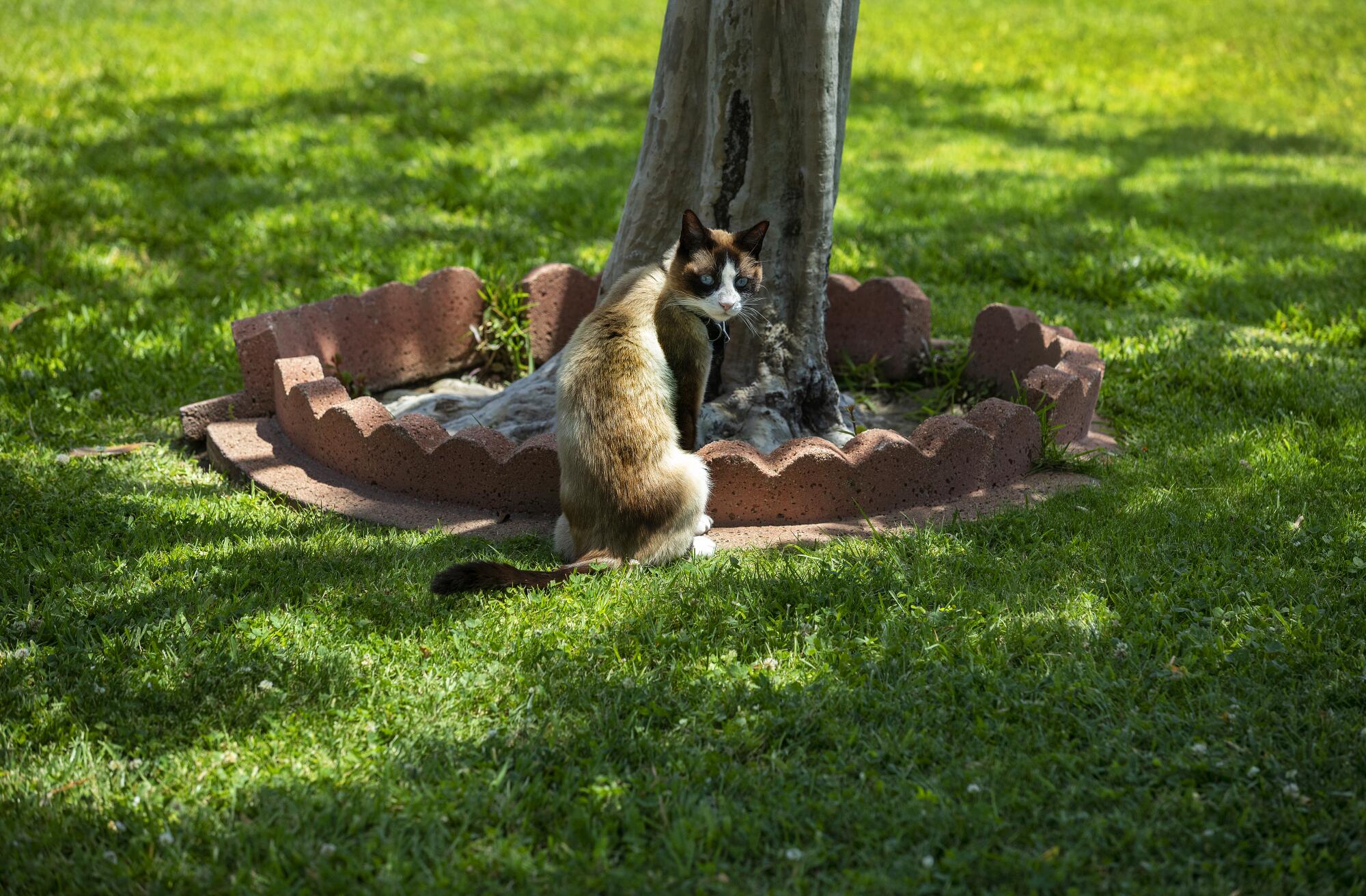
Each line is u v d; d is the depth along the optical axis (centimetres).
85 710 342
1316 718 331
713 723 338
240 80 1415
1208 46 1888
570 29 1836
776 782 310
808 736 329
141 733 331
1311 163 1262
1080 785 305
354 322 630
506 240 910
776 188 528
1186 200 1087
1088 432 590
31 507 488
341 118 1291
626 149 1207
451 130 1240
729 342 550
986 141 1335
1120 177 1184
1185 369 663
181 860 282
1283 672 354
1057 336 613
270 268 843
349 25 1780
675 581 420
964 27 1998
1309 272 868
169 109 1262
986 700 341
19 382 631
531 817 298
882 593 409
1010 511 484
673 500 430
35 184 964
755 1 499
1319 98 1614
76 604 405
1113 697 345
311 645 378
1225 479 515
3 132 1112
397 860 278
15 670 362
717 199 533
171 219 923
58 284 792
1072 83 1680
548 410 576
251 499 508
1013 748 322
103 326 718
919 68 1722
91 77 1373
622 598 405
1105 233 964
